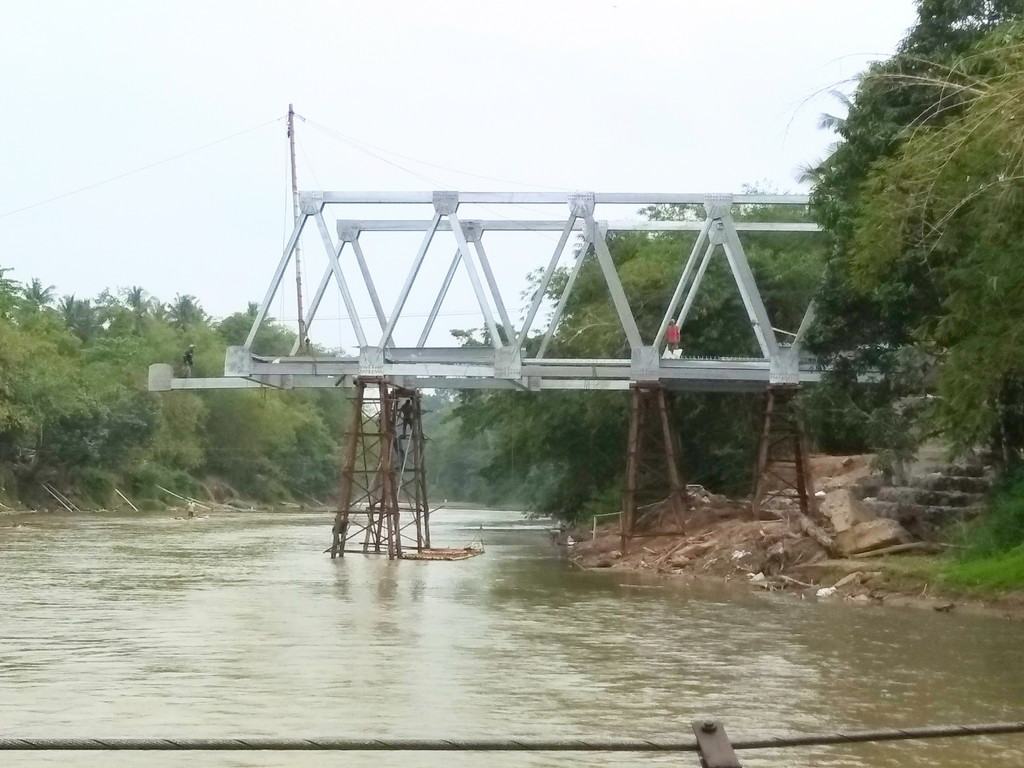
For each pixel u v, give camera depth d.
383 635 18.23
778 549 27.42
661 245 46.16
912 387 30.59
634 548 33.34
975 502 27.22
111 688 13.65
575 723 11.77
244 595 24.47
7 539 46.03
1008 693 13.48
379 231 34.88
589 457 44.72
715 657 16.08
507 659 15.88
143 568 31.80
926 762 10.41
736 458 40.69
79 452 77.75
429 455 135.88
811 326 30.59
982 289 19.78
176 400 94.38
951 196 18.75
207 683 13.97
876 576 23.88
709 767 5.40
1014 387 23.19
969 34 23.42
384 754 10.70
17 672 14.73
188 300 117.06
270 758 10.52
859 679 14.38
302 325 45.56
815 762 10.43
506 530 58.97
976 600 21.44
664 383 34.91
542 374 34.22
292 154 42.16
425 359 34.91
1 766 10.20
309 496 117.44
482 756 10.66
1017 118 16.45
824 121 25.27
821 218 26.81
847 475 36.12
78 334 100.00
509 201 33.91
